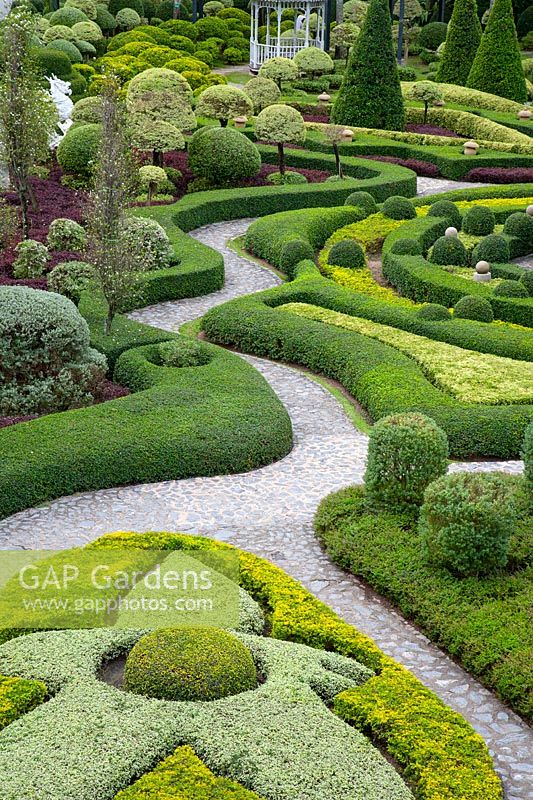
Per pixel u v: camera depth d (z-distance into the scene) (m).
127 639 8.20
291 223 25.56
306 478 12.55
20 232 22.75
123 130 18.48
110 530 10.95
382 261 23.61
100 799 6.40
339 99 39.38
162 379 15.00
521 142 37.91
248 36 63.44
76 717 7.13
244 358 17.72
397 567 9.80
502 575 9.62
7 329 14.26
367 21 38.25
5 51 20.98
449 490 9.60
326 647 8.50
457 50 47.78
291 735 7.03
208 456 12.69
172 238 23.86
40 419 13.18
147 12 65.88
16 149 21.38
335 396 15.80
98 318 17.84
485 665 8.31
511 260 24.58
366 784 6.61
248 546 10.63
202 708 7.28
